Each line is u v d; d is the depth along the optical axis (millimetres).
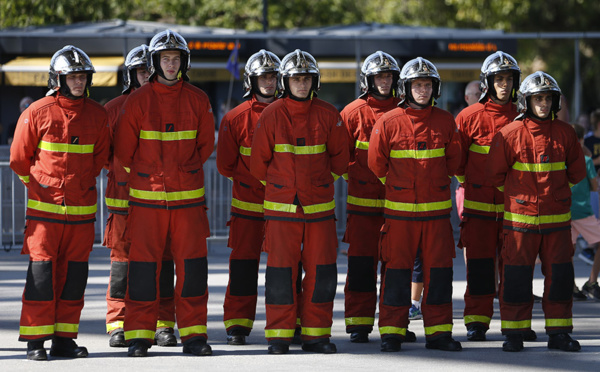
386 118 14312
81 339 14969
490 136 15336
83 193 13445
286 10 57438
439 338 14156
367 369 12766
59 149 13289
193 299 13812
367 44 39781
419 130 14211
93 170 13617
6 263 23109
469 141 15461
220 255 25109
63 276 13523
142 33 36625
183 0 55844
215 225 26047
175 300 13914
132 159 13797
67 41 38469
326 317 13969
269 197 13867
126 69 14930
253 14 56469
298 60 13656
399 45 39625
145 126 13586
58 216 13266
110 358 13453
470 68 39312
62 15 50000
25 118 13250
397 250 14219
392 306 14180
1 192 25062
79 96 13352
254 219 14922
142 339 13586
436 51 39562
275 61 14836
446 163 14461
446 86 40906
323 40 39719
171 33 13547
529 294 14273
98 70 36688
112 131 14422
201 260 13820
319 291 13898
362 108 15219
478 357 13625
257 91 14922
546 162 14297
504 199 14539
